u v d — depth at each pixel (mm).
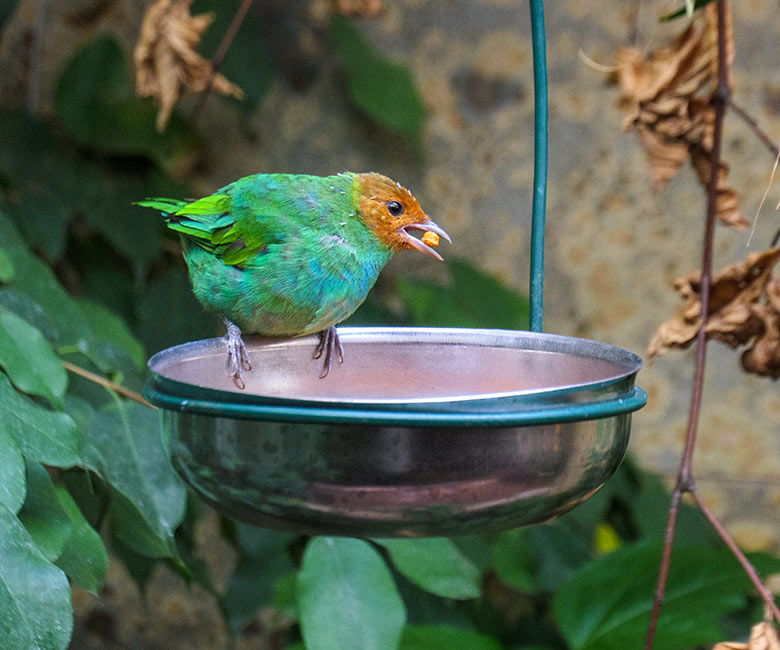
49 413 4383
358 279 5574
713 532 9250
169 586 9289
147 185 8578
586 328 9430
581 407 3400
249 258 5359
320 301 5453
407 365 4734
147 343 8227
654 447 9469
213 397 3451
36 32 8867
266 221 5344
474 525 3516
